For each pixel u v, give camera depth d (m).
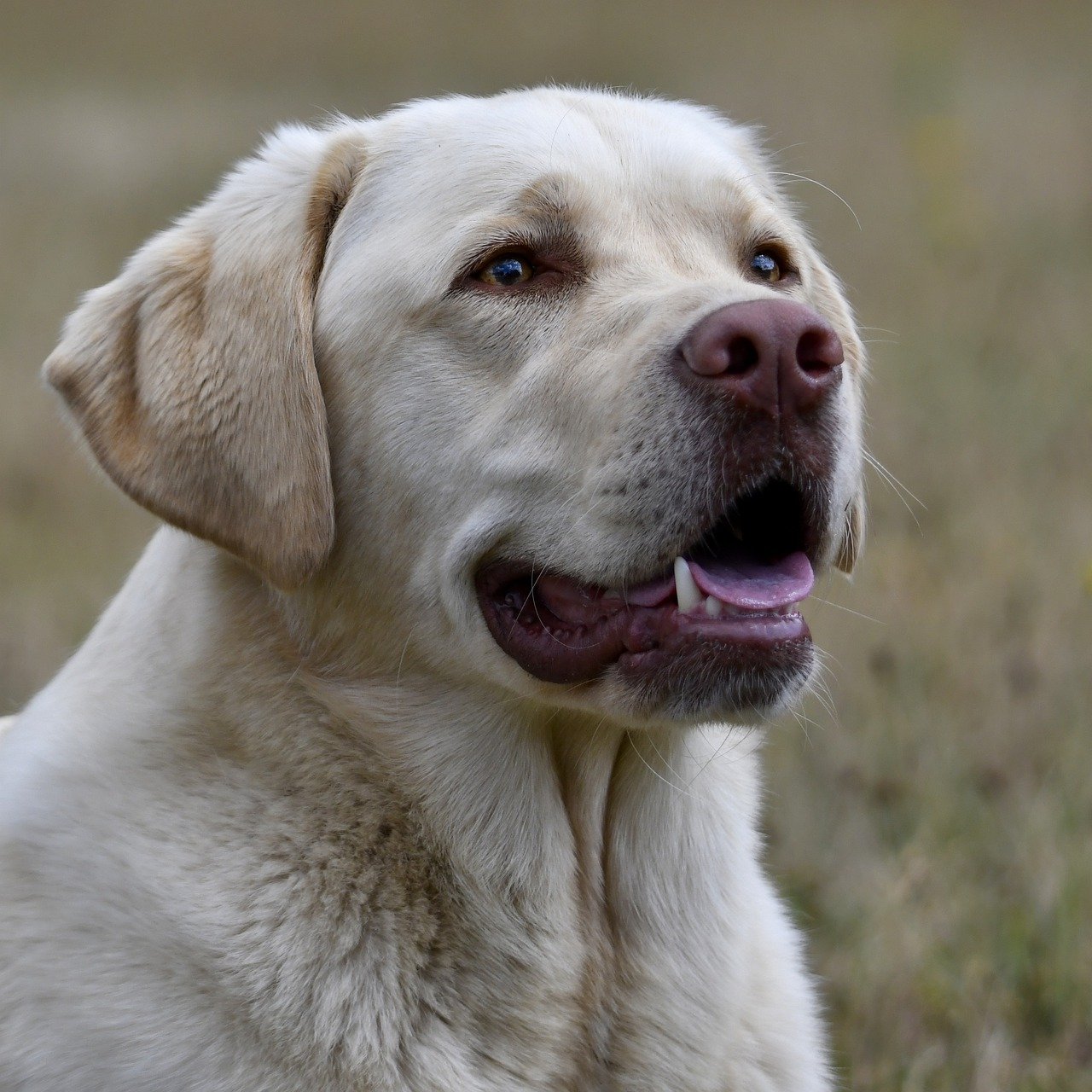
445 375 6.90
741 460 6.31
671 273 6.96
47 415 19.53
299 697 6.79
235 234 7.24
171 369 7.07
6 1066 6.41
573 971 6.82
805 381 6.29
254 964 6.36
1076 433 17.58
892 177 32.25
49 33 67.38
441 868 6.73
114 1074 6.28
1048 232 28.11
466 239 6.95
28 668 12.57
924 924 9.20
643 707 6.47
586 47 55.19
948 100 35.25
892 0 69.38
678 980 7.01
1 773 7.17
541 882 6.82
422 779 6.77
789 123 37.69
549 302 6.93
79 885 6.57
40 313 23.98
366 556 7.01
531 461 6.70
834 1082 7.83
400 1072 6.42
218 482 6.93
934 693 11.87
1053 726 11.31
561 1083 6.77
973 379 19.81
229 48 61.50
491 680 6.85
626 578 6.52
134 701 6.94
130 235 29.25
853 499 7.88
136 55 60.16
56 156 37.53
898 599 13.11
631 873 7.07
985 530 14.74
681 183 7.34
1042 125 37.28
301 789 6.71
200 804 6.63
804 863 10.11
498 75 47.88
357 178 7.41
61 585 14.29
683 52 52.78
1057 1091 8.17
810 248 8.52
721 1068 7.05
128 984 6.38
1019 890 9.57
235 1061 6.30
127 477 7.04
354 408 7.04
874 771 10.81
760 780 8.23
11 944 6.55
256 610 6.91
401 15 69.88
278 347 6.98
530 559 6.77
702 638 6.30
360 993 6.44
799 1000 7.50
